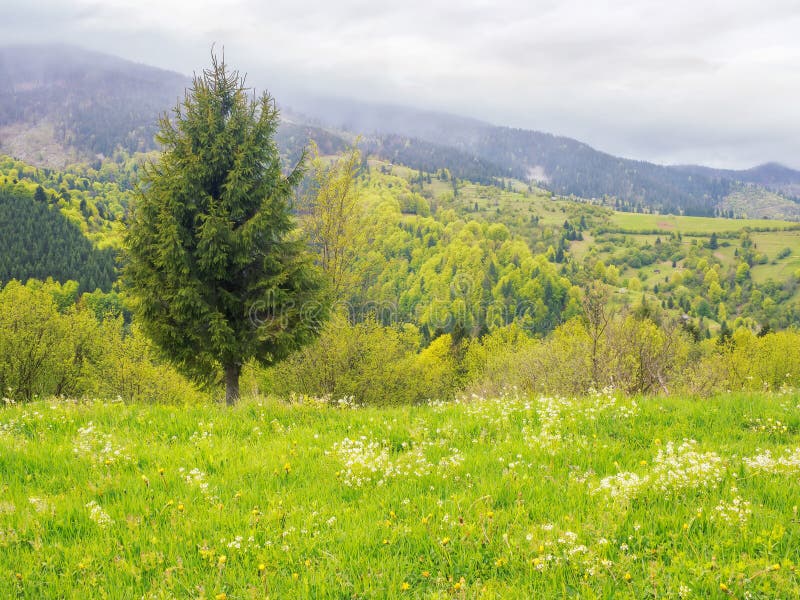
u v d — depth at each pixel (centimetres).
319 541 485
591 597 396
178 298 1299
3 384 3512
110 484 600
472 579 432
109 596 407
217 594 408
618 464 659
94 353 4031
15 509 530
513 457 706
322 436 820
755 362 4659
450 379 6072
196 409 982
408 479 634
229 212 1373
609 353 1552
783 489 560
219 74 1438
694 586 406
